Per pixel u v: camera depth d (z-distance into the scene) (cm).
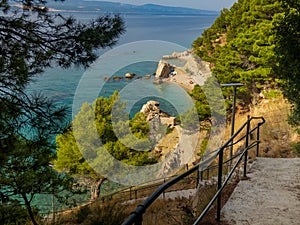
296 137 715
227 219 318
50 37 381
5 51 357
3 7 355
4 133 343
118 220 569
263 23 1630
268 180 425
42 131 364
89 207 667
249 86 1759
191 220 333
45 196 1021
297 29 406
